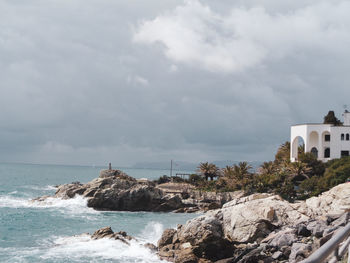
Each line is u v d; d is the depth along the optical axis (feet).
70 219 168.45
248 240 105.29
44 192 311.06
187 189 283.79
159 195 235.81
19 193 289.33
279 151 327.67
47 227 142.20
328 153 256.11
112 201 223.92
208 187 278.67
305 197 208.44
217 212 122.01
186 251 91.20
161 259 92.07
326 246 12.61
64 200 227.40
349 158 219.41
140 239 123.44
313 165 242.99
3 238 116.57
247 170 288.10
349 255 18.11
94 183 242.58
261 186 243.60
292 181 242.37
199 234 99.81
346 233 15.06
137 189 228.63
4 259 89.97
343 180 192.65
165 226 159.84
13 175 597.11
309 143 264.11
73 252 97.14
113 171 268.00
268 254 83.61
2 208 195.11
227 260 85.15
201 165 332.80
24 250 99.76
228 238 107.04
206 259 88.07
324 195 117.08
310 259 11.23
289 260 75.05
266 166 280.31
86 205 222.69
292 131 272.51
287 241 86.58
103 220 172.55
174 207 231.71
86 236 114.52
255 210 115.44
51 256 93.25
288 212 111.75
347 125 255.70
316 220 100.63
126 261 89.76
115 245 103.96
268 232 105.91
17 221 153.17
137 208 227.61
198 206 238.68
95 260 90.17
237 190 262.67
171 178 352.69
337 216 93.20
